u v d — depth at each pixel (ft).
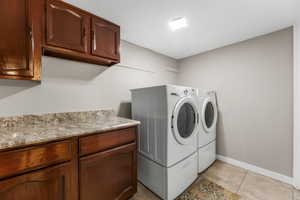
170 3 4.37
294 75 5.48
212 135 7.49
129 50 7.34
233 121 7.43
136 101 6.30
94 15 4.76
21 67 3.39
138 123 4.98
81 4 4.41
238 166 7.27
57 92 5.10
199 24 5.59
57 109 5.10
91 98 6.00
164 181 4.91
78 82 5.62
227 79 7.64
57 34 3.96
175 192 5.10
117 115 6.89
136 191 5.04
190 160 5.80
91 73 5.98
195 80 9.21
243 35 6.51
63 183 3.33
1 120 4.01
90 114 5.90
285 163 5.89
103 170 4.09
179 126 5.42
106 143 4.13
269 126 6.31
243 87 7.06
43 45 3.74
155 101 5.29
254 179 6.13
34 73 3.57
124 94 7.18
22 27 3.38
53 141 3.18
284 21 5.33
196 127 6.10
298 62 5.32
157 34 6.47
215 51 8.16
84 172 3.66
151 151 5.50
